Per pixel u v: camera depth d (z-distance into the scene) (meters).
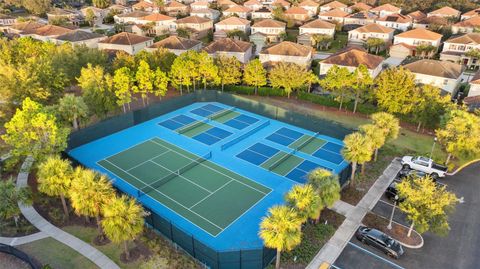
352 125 58.81
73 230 34.84
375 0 153.62
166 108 63.66
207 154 49.31
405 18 115.12
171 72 67.19
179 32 112.69
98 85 56.56
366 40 104.38
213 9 146.00
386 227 35.88
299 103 68.31
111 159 48.59
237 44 85.44
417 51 94.31
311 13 141.00
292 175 45.06
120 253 31.91
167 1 169.25
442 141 46.12
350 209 38.44
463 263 31.83
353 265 31.39
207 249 29.78
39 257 31.39
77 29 107.50
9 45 76.94
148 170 46.03
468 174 45.84
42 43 80.94
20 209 37.59
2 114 51.16
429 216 31.20
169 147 52.09
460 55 88.38
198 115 63.31
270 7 148.12
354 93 62.72
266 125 59.72
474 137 42.72
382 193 41.28
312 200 29.88
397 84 55.91
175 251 32.12
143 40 93.12
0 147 49.50
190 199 39.97
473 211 38.75
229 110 65.50
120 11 145.62
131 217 27.94
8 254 31.86
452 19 118.19
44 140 41.06
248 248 31.91
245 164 47.56
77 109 49.56
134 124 59.06
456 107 52.41
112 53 87.25
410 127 58.34
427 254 32.81
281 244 26.98
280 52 80.75
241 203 39.34
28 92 55.28
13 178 43.34
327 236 34.41
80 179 30.92
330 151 51.28
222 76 69.75
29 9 153.75
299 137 55.59
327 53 101.38
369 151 38.94
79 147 51.75
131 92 71.50
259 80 69.75
